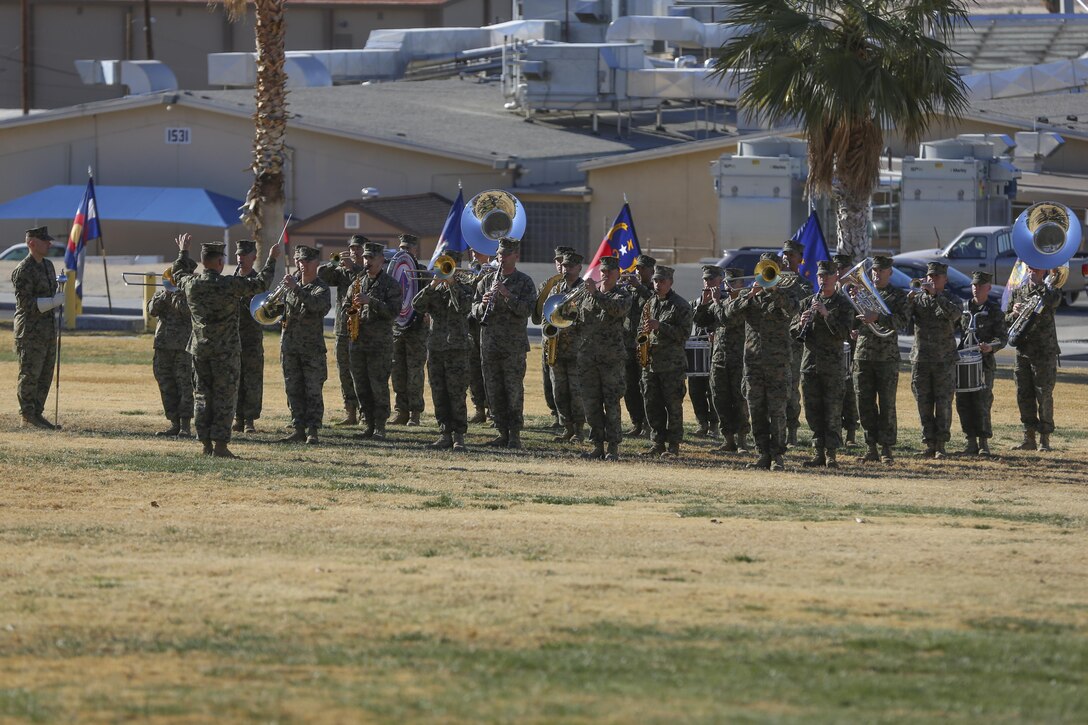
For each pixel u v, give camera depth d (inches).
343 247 5900.6
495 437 2175.2
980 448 2212.1
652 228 6200.8
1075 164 6569.9
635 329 2225.6
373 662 868.0
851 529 1395.2
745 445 2133.4
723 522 1419.8
